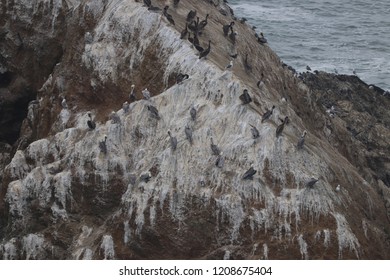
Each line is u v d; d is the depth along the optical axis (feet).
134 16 263.70
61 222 240.53
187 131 233.96
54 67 284.82
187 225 227.20
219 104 240.32
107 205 239.30
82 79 264.93
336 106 383.65
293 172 229.66
